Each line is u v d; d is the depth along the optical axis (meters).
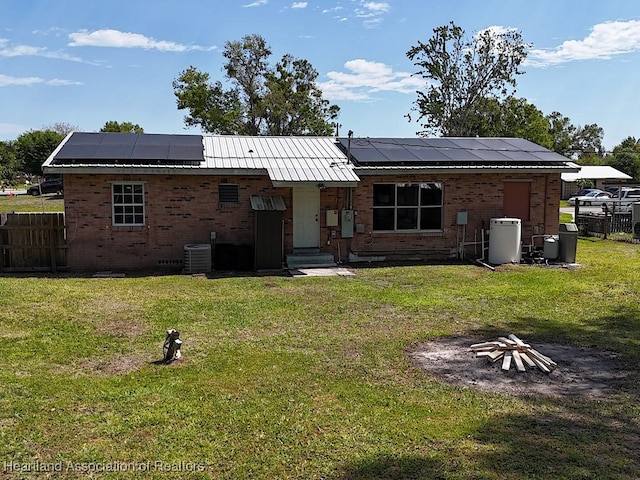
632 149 92.88
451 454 5.22
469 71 50.41
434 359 8.05
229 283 13.77
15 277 14.47
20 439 5.40
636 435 5.68
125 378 7.08
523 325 10.03
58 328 9.38
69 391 6.61
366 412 6.16
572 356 8.29
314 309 11.08
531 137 55.00
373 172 16.69
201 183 16.14
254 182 16.45
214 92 55.19
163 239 16.06
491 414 6.16
